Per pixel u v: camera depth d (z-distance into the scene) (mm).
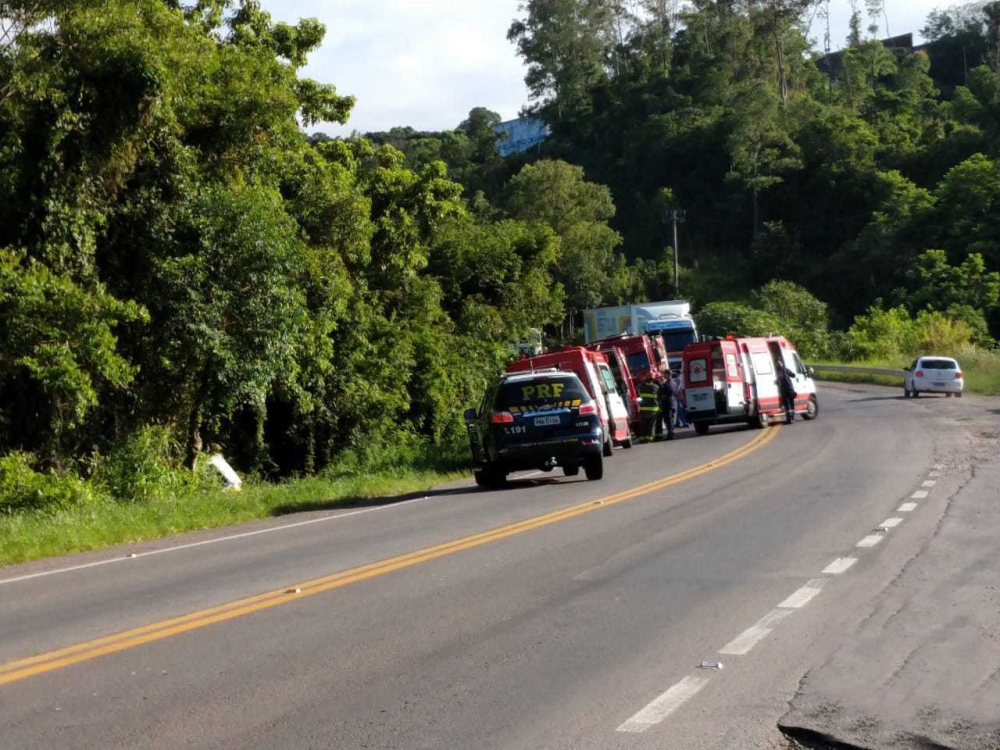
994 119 127500
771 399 34531
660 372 38094
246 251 22766
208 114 23016
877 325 79750
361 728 5992
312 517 17531
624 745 5609
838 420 34625
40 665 7617
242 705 6500
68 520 16203
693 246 128500
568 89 150875
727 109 131375
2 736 6008
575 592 9680
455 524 14977
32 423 21219
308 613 9195
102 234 21500
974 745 5547
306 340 25781
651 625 8289
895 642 7574
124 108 20250
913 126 130000
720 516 14281
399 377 31953
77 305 19422
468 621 8648
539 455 20406
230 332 23188
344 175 29938
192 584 11023
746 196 127375
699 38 151375
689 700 6363
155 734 5973
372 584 10469
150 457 22125
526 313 41500
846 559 10805
